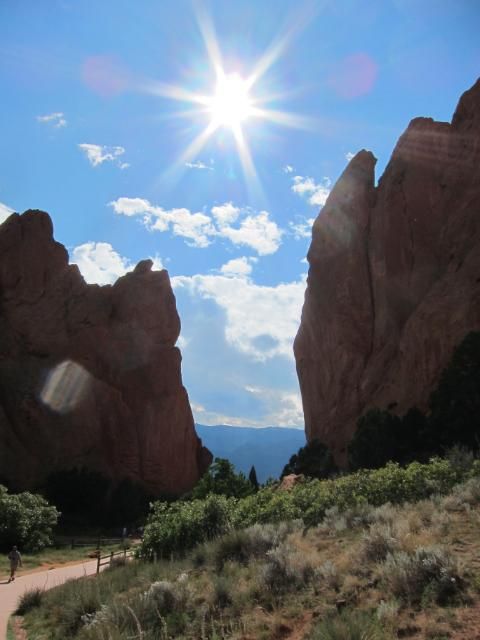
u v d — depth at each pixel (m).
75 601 12.56
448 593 7.16
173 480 88.81
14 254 90.25
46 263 93.31
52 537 45.56
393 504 15.77
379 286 67.12
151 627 9.29
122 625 9.48
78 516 66.38
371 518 13.04
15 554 25.11
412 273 63.62
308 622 7.82
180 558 16.98
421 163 68.50
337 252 75.56
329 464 53.22
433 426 38.06
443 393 39.09
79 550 40.44
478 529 9.91
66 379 84.31
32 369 83.94
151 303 99.62
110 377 90.50
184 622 9.18
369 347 66.81
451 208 63.53
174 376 94.62
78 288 95.38
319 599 8.50
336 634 6.52
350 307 69.75
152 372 93.00
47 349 87.19
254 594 9.55
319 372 73.00
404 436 40.88
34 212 94.69
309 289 78.88
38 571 28.70
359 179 77.19
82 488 68.25
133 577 15.18
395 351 61.03
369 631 6.46
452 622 6.44
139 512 70.75
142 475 86.12
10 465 72.69
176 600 10.15
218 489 31.42
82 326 91.44
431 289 56.78
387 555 8.61
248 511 19.94
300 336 79.38
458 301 50.72
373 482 17.17
